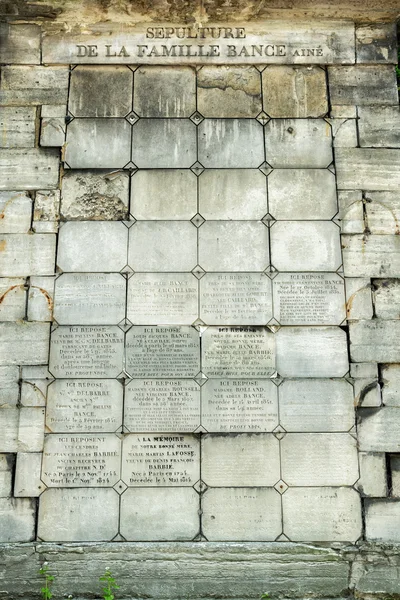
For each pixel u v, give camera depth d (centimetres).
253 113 371
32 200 356
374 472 329
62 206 356
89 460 327
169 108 370
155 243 352
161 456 329
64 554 316
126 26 379
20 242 351
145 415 332
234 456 329
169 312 344
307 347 342
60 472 326
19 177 359
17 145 363
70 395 333
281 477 327
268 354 340
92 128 366
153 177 360
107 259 350
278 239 354
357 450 331
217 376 338
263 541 320
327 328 344
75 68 374
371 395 337
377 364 340
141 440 330
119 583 314
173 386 336
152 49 376
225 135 367
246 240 353
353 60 379
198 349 340
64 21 378
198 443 330
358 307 346
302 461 329
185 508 323
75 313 342
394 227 357
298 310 346
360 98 374
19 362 337
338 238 355
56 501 322
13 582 313
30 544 316
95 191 358
